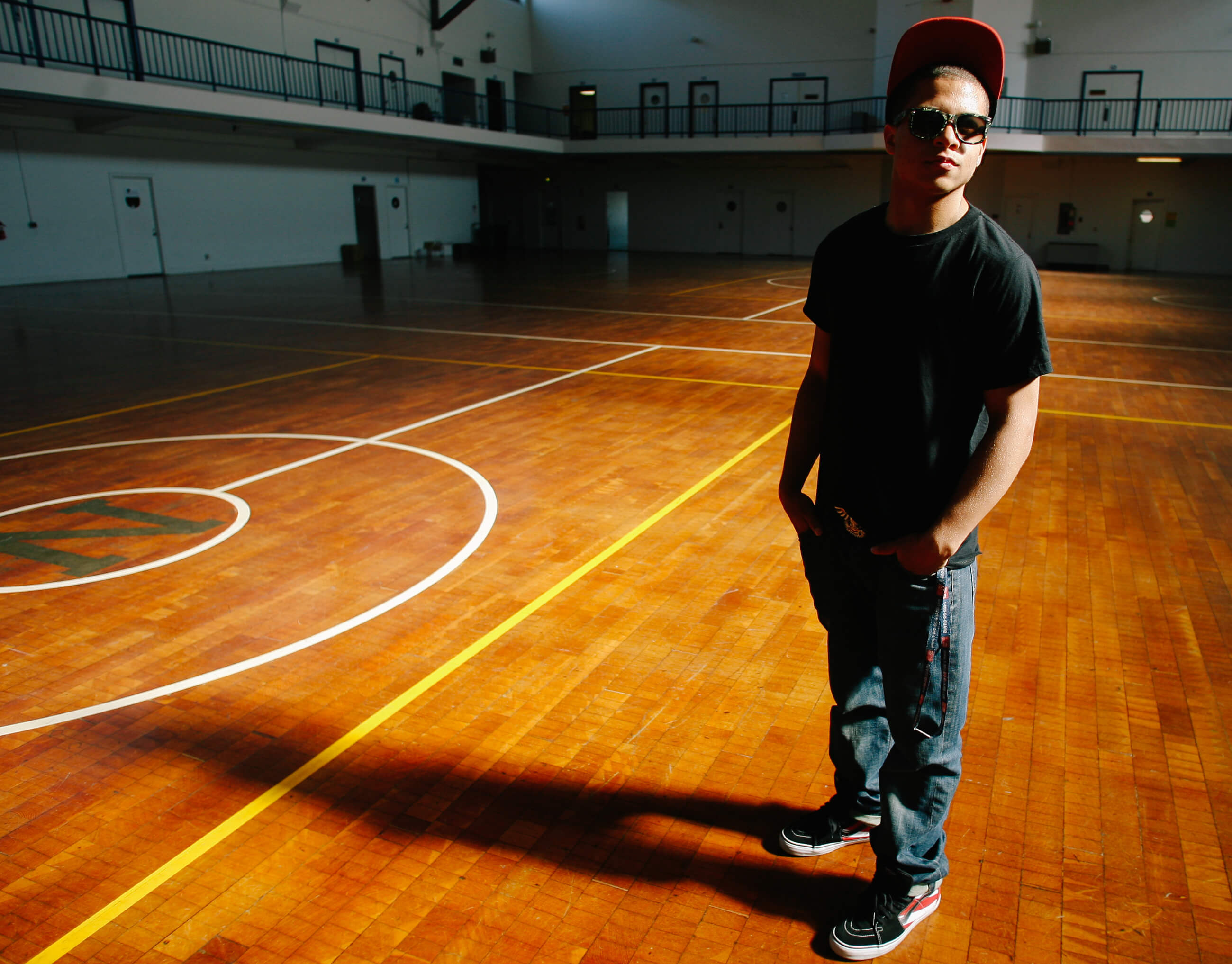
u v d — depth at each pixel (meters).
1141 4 23.86
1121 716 3.06
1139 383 9.03
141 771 2.78
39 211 17.69
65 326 12.72
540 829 2.50
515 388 8.71
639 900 2.22
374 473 5.92
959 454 1.75
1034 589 4.11
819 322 1.94
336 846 2.43
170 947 2.08
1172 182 24.91
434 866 2.35
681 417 7.52
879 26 25.53
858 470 1.83
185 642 3.63
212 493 5.52
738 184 30.08
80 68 17.47
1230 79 23.78
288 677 3.35
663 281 20.39
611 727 3.01
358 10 23.80
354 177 25.47
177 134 20.11
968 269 1.62
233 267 22.00
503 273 22.34
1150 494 5.52
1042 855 2.37
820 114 27.84
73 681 3.33
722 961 2.03
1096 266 26.16
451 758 2.84
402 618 3.84
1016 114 25.20
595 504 5.32
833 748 2.26
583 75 30.64
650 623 3.79
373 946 2.08
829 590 2.05
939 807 1.97
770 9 27.64
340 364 10.01
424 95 26.53
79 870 2.34
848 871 2.32
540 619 3.83
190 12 19.44
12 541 4.74
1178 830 2.47
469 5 26.25
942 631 1.81
